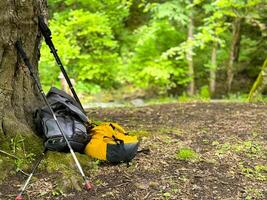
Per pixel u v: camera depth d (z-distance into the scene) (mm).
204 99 8602
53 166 3617
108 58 9812
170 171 3816
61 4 9953
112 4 9805
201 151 4301
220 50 11734
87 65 9383
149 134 4773
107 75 10117
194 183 3637
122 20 10969
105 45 10008
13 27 3711
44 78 9461
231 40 10875
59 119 3791
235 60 11133
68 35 9156
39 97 4199
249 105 6660
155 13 9984
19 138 3775
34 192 3408
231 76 10930
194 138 4719
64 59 8539
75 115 3881
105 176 3688
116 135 3904
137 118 5895
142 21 11633
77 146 3764
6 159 3617
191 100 8422
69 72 9609
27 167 3623
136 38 10852
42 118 3816
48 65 9516
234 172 3855
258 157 4191
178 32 10672
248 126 5172
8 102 3805
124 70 10320
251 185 3643
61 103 3875
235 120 5508
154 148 4320
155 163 3949
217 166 3963
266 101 7223
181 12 9594
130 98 11688
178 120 5660
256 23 9844
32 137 3869
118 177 3672
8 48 3719
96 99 11250
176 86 11516
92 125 4156
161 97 11367
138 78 10391
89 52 9750
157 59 10008
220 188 3582
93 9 9852
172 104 7113
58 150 3725
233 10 8719
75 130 3734
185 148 4324
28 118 4008
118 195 3426
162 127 5223
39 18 3996
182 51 9000
